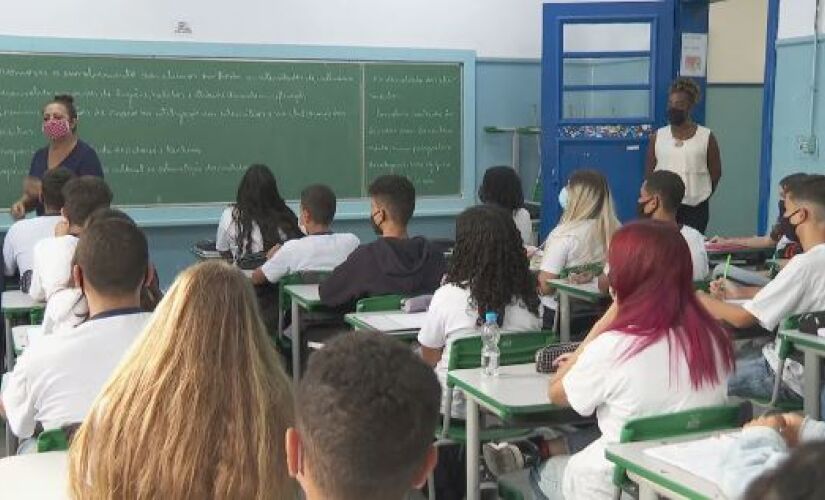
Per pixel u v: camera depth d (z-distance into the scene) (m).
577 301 4.23
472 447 2.62
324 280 3.87
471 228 2.94
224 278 1.49
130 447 1.39
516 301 2.99
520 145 7.00
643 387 2.08
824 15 5.39
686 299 2.14
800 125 5.62
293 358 4.05
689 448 1.87
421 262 3.71
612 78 7.14
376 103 6.60
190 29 6.08
